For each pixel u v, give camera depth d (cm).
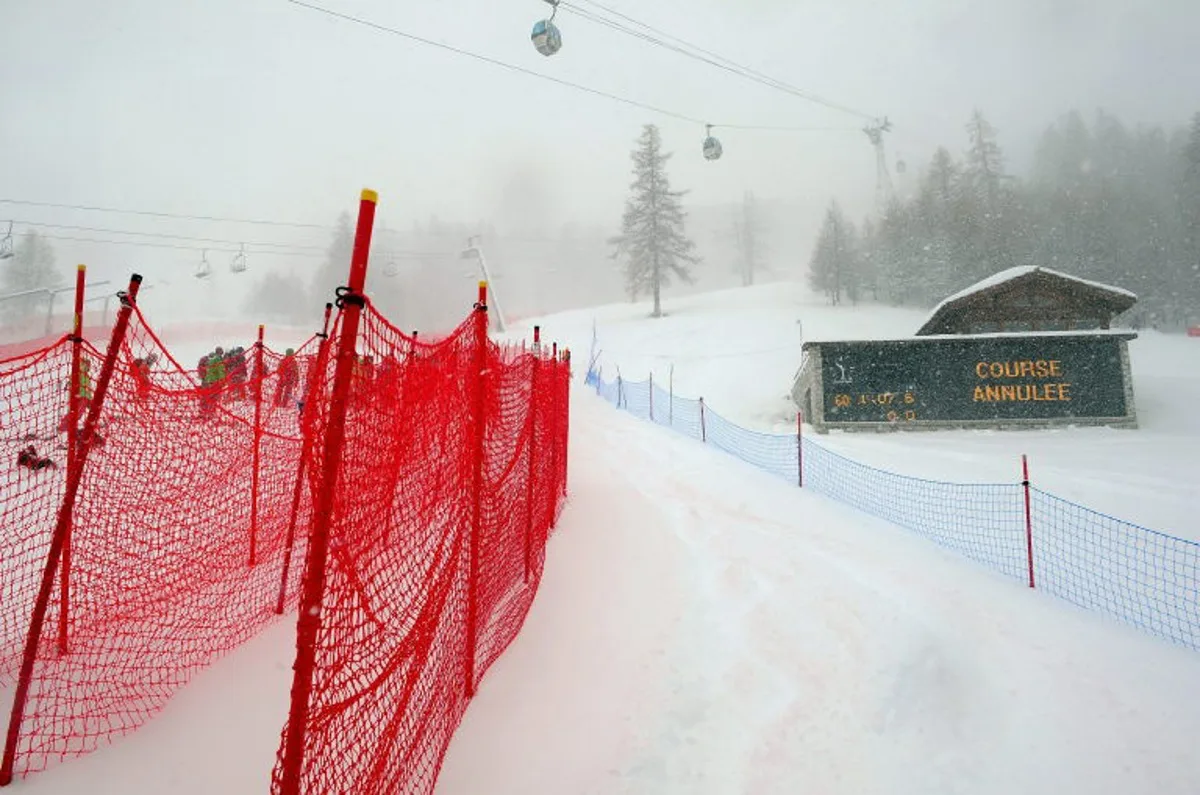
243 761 273
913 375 1541
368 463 209
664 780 275
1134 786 278
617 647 389
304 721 168
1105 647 394
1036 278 1758
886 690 346
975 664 372
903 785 279
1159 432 1411
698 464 1030
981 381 1522
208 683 332
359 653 202
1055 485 852
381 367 218
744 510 749
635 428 1467
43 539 351
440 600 278
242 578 459
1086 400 1495
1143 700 339
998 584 503
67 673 328
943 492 845
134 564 384
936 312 1856
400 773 233
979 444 1304
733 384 2097
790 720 321
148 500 394
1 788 250
